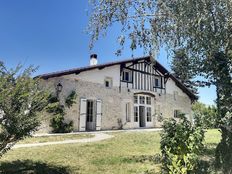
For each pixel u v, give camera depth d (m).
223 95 5.27
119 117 18.48
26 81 5.16
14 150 8.16
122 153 8.08
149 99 21.20
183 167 4.68
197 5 5.31
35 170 5.95
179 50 6.38
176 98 23.81
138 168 6.21
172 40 6.30
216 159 5.48
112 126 17.92
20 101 4.99
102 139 11.38
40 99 5.30
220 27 5.49
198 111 5.52
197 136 4.77
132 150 8.66
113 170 6.04
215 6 5.37
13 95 4.80
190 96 25.14
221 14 5.42
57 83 14.85
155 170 5.97
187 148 4.71
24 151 8.05
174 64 6.81
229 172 5.15
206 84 5.87
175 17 5.64
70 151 8.16
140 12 6.07
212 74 5.76
